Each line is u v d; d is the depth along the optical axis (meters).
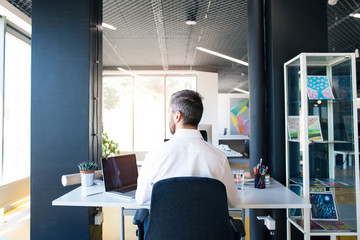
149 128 7.96
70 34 2.44
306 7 2.54
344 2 3.81
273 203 1.57
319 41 2.53
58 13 2.46
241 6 3.87
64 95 2.41
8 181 3.85
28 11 3.97
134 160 2.21
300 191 2.20
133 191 1.88
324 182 2.15
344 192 2.10
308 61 2.16
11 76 4.26
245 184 2.11
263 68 2.63
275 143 2.46
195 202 1.06
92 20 2.52
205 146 1.25
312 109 2.16
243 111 10.90
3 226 3.30
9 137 4.19
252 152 2.63
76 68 2.42
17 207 4.09
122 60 6.90
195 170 1.20
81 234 2.34
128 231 2.99
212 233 1.07
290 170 2.36
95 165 2.11
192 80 8.06
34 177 2.38
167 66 7.52
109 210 3.78
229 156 4.25
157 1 3.74
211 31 4.89
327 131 2.16
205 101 7.90
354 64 2.03
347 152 2.08
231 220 1.48
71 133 2.39
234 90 12.34
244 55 6.39
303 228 2.04
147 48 5.95
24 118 4.66
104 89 7.98
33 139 2.40
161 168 1.20
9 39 4.21
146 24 4.56
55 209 2.37
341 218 2.09
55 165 2.38
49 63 2.43
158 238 1.08
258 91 2.61
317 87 2.12
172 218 1.07
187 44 5.66
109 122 7.97
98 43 2.67
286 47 2.51
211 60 6.93
